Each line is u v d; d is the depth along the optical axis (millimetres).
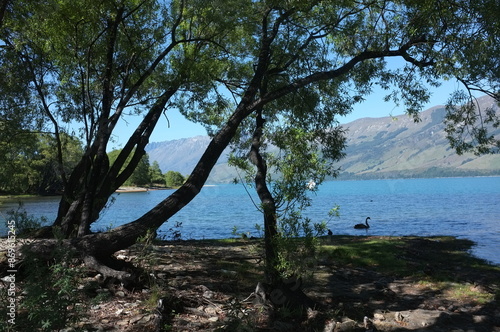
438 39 9719
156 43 12586
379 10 11102
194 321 6141
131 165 11570
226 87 14602
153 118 11891
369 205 65312
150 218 8305
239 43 14078
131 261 9508
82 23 10719
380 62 12344
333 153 11133
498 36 8758
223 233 28672
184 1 11891
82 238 7934
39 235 10578
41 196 87938
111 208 64062
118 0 10328
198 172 8727
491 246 18734
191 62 11945
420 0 9062
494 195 92312
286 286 7152
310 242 6625
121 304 6555
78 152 13328
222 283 8664
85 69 11492
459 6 9102
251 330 5773
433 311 7605
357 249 14867
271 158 7344
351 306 7758
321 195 119312
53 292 4137
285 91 9172
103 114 10086
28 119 13562
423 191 134375
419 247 17359
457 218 38375
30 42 12188
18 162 15258
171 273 9219
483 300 8750
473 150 11398
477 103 11375
